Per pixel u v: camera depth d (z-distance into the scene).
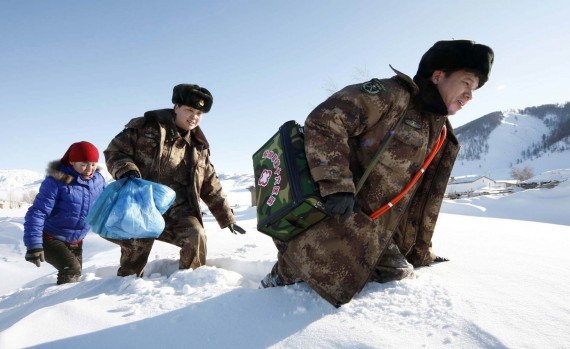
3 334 1.74
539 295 1.84
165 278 2.79
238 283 2.68
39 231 3.23
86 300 2.23
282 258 2.18
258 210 2.03
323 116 1.87
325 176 1.75
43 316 1.95
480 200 23.05
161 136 3.07
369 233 1.94
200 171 3.32
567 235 4.22
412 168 2.01
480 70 1.89
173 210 3.19
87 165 3.51
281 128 2.10
